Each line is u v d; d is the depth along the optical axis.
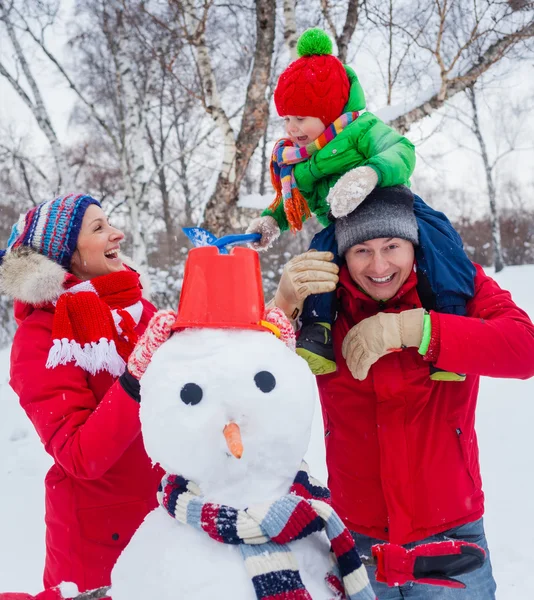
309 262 1.88
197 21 6.57
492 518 3.93
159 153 19.52
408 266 1.94
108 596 1.39
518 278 14.32
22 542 3.96
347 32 6.18
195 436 1.17
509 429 5.22
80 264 1.99
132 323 1.85
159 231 21.67
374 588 2.04
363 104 2.23
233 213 6.41
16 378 1.75
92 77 13.80
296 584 1.17
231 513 1.19
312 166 2.16
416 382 1.97
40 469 5.09
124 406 1.47
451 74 5.96
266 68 6.18
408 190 2.01
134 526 1.84
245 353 1.21
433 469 1.97
